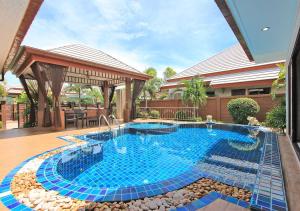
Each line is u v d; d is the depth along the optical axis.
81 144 5.50
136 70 12.27
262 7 3.50
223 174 3.37
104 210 2.20
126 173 3.90
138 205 2.30
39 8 4.32
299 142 4.88
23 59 7.77
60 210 2.19
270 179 2.91
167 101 13.96
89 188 2.77
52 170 3.49
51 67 7.77
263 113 10.23
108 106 14.41
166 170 4.05
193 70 17.08
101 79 13.59
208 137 7.55
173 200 2.38
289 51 5.32
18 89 21.03
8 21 4.79
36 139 6.21
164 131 8.88
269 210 2.07
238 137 7.43
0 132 7.60
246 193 2.56
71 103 13.80
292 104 5.20
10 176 3.19
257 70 12.69
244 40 5.23
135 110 12.87
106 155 5.21
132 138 7.55
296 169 3.38
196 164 4.12
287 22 4.11
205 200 2.36
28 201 2.39
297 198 2.36
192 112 12.39
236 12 3.69
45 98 8.69
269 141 5.75
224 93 13.83
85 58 9.12
